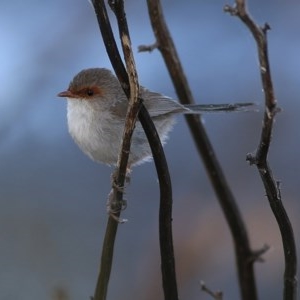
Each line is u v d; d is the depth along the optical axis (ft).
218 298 23.73
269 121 18.94
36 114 42.14
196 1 46.55
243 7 17.80
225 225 37.55
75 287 38.91
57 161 42.78
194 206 38.93
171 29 46.42
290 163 40.75
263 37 18.07
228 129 42.01
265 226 37.63
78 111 32.73
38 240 39.99
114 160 32.83
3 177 41.65
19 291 38.06
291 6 44.37
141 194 43.06
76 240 40.65
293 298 20.86
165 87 45.91
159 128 31.40
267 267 37.35
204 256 36.86
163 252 21.40
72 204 41.93
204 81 44.70
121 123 32.12
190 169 43.42
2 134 41.52
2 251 39.22
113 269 39.86
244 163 40.83
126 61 20.36
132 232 41.57
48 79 41.96
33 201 41.55
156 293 36.94
